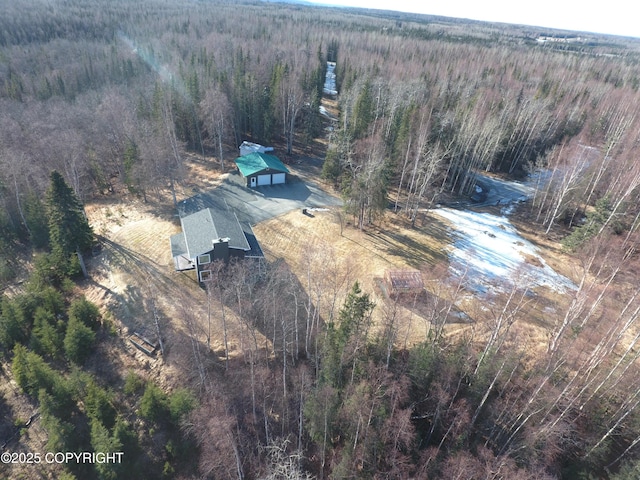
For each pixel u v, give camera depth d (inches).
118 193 2438.5
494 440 1099.9
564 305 1534.2
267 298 1401.3
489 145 2539.4
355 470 984.3
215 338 1414.9
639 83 4916.3
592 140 3171.8
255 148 2933.1
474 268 1791.3
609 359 1241.4
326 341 1170.0
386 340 1196.5
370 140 2444.6
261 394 1229.7
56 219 1582.2
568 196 2202.3
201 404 1189.1
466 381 1194.6
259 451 1103.6
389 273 1589.6
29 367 1235.9
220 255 1576.0
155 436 1176.2
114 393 1267.2
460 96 3344.0
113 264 1761.8
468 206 2453.2
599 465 1031.0
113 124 2576.3
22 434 1198.9
